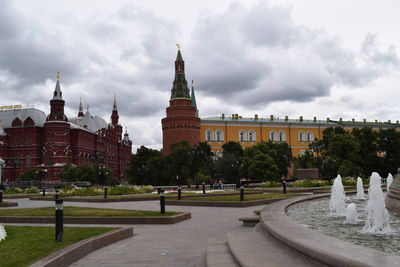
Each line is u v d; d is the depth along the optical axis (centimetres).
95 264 807
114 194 3419
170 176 6825
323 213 1399
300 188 3644
